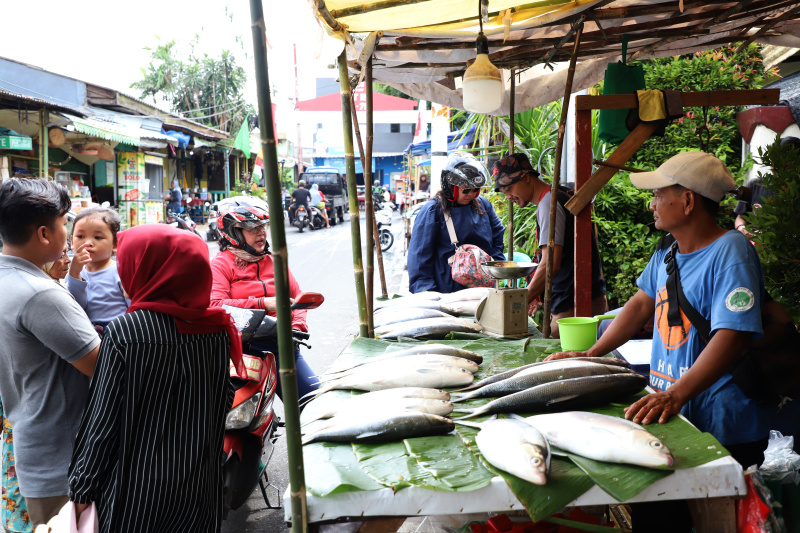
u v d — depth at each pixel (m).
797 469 1.95
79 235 3.01
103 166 17.59
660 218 2.17
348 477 1.59
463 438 1.80
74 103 16.83
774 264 3.02
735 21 3.72
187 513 2.02
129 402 1.91
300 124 29.89
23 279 2.30
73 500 1.89
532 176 3.87
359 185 36.97
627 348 3.16
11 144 10.88
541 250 3.85
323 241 18.56
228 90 33.69
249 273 3.51
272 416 3.32
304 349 6.82
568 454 1.65
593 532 1.83
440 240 4.37
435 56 3.81
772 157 3.36
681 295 2.15
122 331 1.93
